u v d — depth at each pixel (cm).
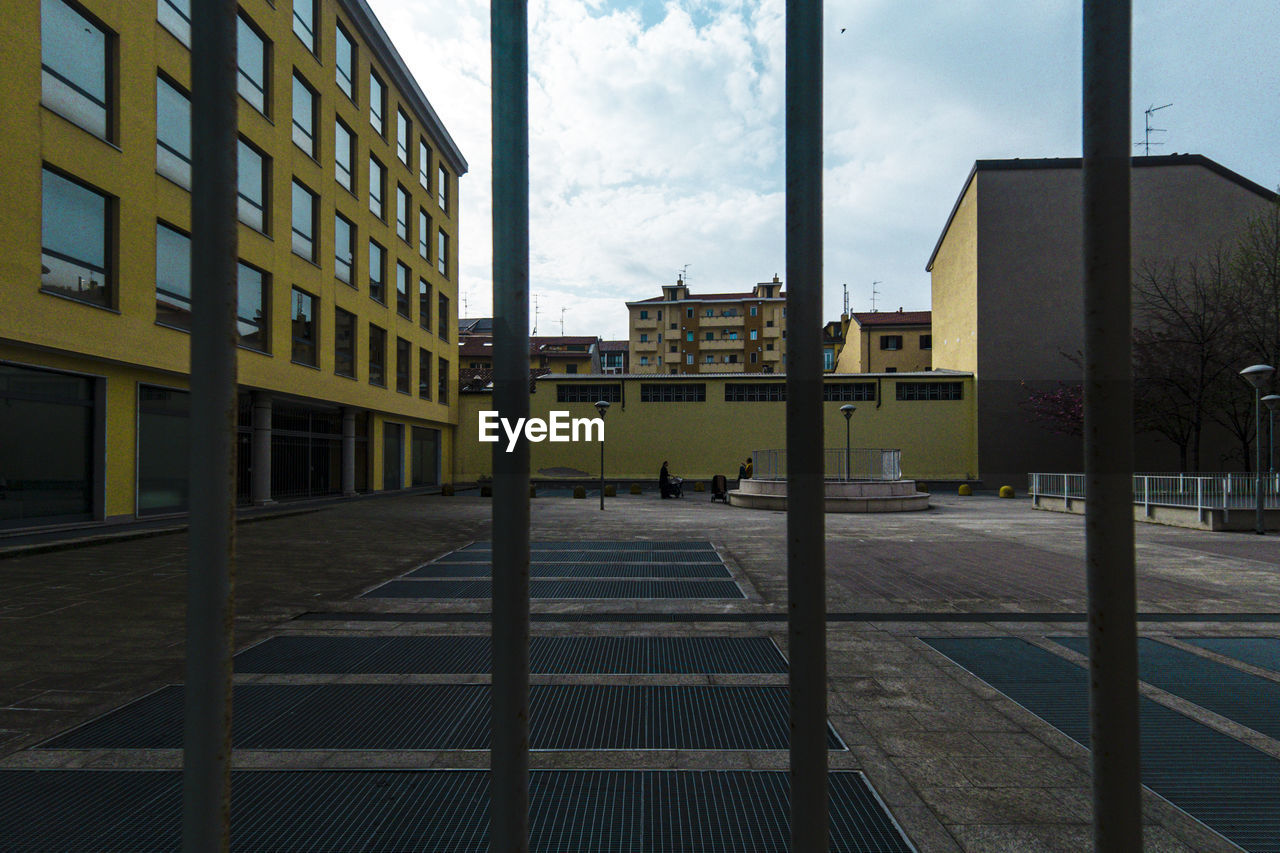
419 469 3241
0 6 1123
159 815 289
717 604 706
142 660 506
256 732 377
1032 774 324
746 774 328
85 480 1332
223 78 115
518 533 121
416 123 3034
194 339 114
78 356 1282
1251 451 3027
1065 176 3344
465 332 6494
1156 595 752
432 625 622
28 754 348
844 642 559
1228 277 2703
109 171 1338
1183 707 417
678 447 3603
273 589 786
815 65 135
